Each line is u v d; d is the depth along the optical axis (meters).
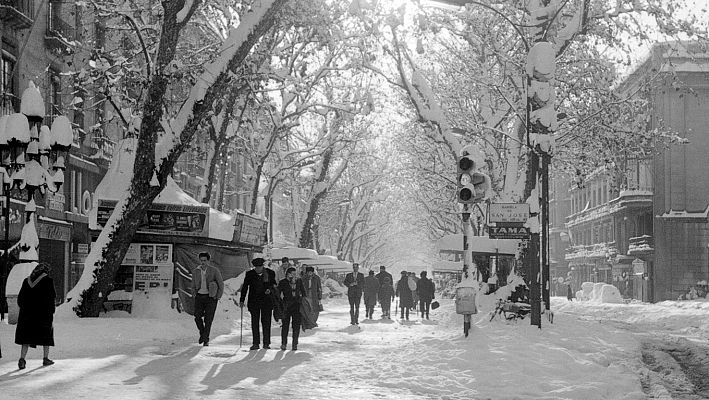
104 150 35.91
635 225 59.69
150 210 22.02
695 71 52.78
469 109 35.03
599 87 28.64
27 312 11.55
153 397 9.12
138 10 22.95
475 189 15.42
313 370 12.06
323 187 46.16
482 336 14.76
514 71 28.11
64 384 9.93
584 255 74.50
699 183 54.16
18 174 19.52
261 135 38.00
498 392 10.41
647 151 30.58
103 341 15.80
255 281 15.04
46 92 30.47
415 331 21.27
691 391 11.31
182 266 22.77
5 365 11.96
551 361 12.59
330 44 27.66
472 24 28.41
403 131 46.75
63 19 31.30
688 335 24.34
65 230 31.81
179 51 30.16
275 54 32.19
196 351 14.62
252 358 13.55
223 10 28.48
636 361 14.20
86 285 20.03
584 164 32.50
